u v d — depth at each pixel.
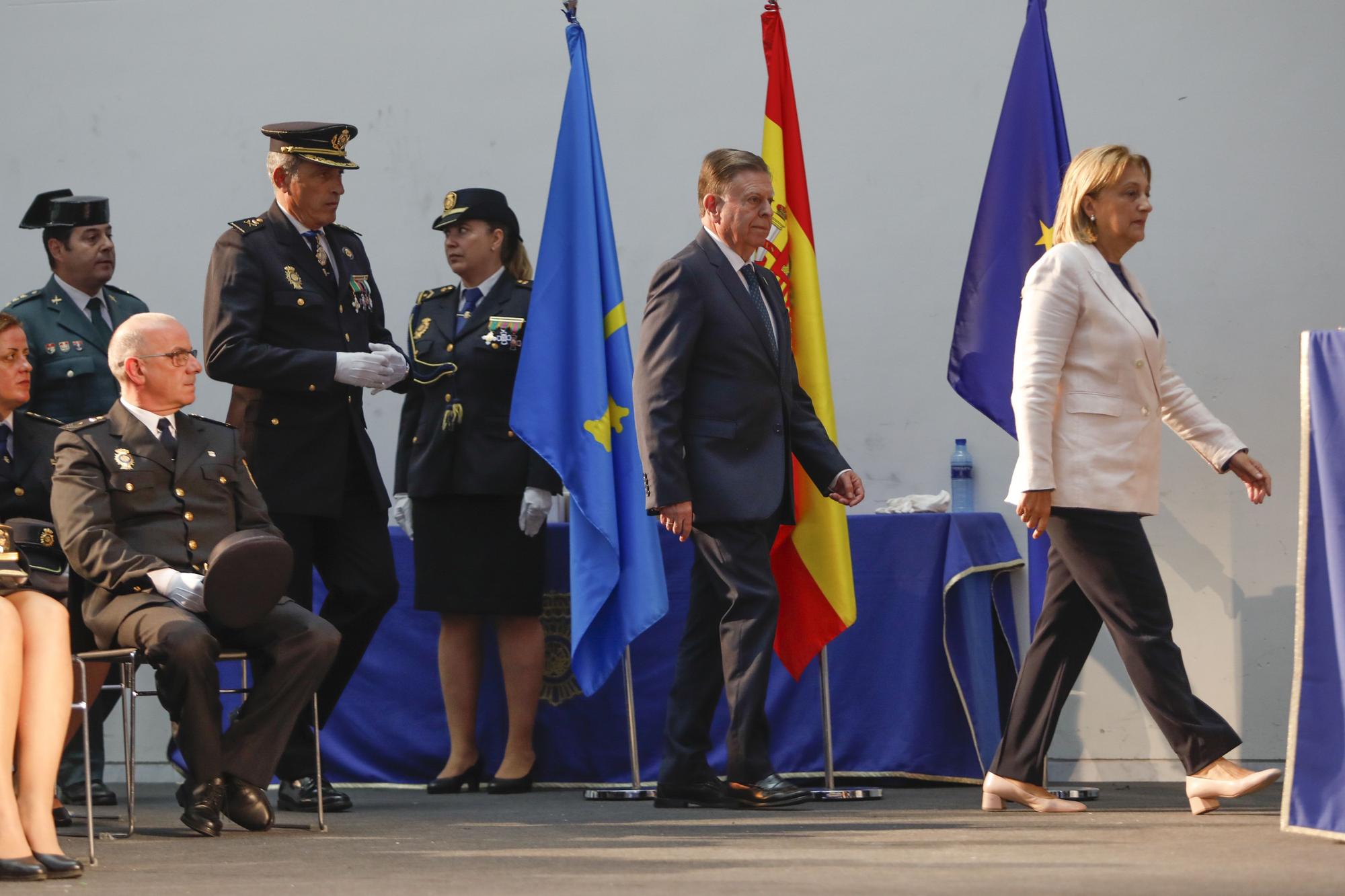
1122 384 6.95
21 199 10.95
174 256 10.74
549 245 8.39
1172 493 9.20
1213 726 6.80
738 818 6.98
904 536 8.73
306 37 10.66
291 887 4.85
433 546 8.92
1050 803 7.11
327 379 7.69
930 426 9.65
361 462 8.02
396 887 4.80
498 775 8.89
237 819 6.74
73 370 8.36
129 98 10.86
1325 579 5.96
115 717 10.20
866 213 9.82
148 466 6.90
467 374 8.92
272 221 7.96
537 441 8.18
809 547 8.11
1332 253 9.20
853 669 8.67
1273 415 9.16
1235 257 9.30
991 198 8.21
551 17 10.33
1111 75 9.50
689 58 10.12
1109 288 7.01
